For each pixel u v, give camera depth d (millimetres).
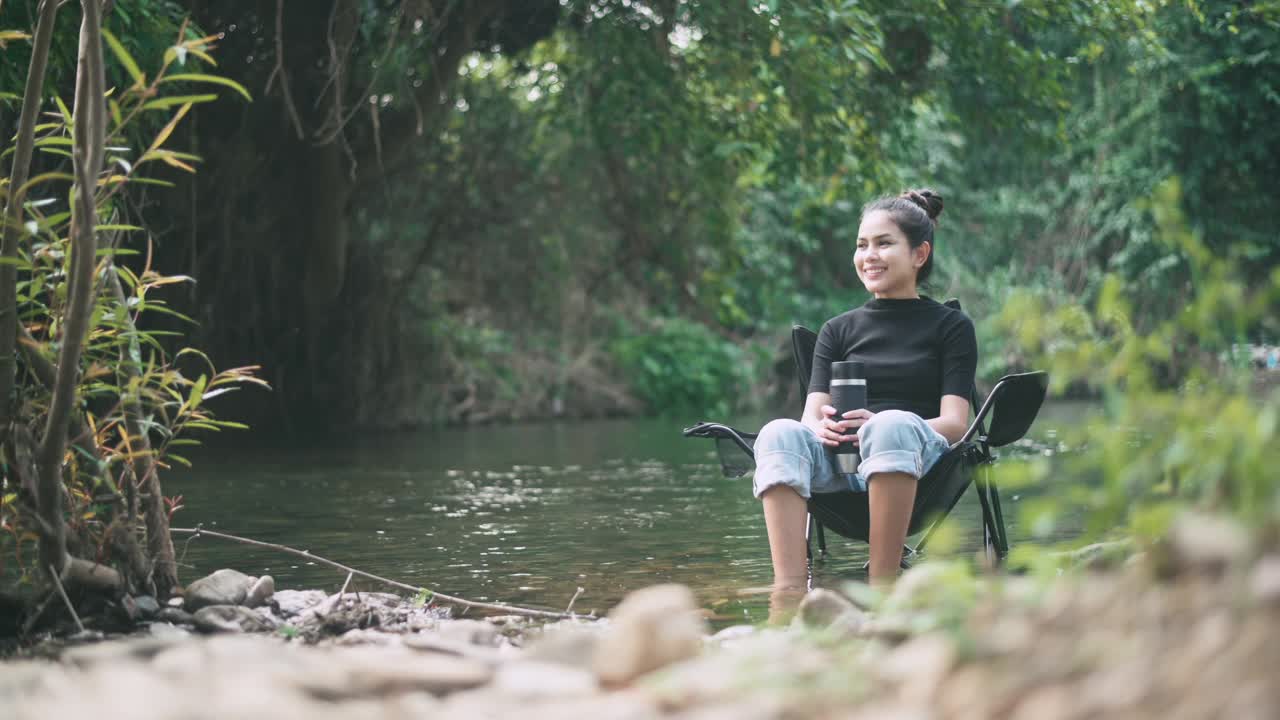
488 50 12750
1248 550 1364
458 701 1687
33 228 2371
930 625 1772
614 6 10555
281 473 7641
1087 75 14609
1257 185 13047
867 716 1437
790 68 8984
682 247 14180
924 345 3619
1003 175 17797
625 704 1615
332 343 13414
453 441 11023
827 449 3385
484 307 15727
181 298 11703
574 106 12258
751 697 1584
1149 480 1709
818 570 3594
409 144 12703
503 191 14555
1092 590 1504
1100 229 16672
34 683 1770
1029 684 1377
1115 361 1770
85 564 2531
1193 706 1226
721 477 7086
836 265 18859
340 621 2656
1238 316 1741
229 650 1982
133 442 2789
